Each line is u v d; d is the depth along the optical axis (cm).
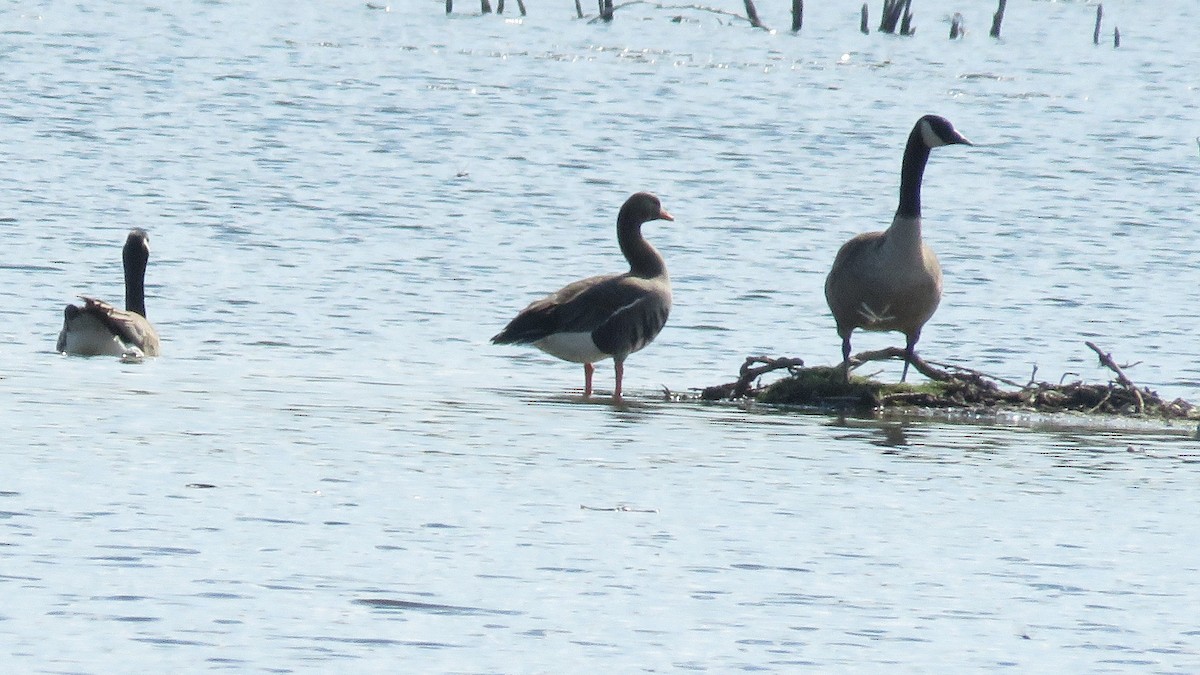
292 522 1252
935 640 1059
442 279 2494
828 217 3022
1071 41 5603
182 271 2464
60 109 3731
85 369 1853
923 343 2228
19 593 1073
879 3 6400
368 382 1859
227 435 1537
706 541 1246
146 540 1190
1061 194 3300
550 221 2922
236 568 1139
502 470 1443
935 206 3155
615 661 1005
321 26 5388
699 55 4997
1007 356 2169
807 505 1364
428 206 2984
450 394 1808
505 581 1137
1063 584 1176
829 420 1747
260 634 1023
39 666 962
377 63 4634
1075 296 2508
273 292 2362
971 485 1458
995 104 4341
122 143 3406
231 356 1989
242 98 4003
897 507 1368
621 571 1167
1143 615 1117
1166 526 1336
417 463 1458
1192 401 1952
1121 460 1584
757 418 1741
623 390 1898
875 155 3644
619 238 1938
